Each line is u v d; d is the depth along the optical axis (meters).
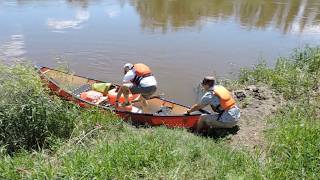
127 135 6.69
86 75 11.59
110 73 11.80
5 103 6.16
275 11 21.70
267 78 10.55
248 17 19.91
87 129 6.73
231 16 19.97
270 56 13.72
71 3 21.17
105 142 6.09
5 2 20.64
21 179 4.95
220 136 7.65
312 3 24.56
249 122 8.16
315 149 5.75
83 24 16.88
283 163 5.50
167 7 21.27
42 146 6.31
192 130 8.11
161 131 7.16
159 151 5.69
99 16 18.50
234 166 5.54
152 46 14.30
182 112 8.73
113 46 14.06
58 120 6.56
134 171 5.23
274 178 5.13
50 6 20.20
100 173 5.00
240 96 9.41
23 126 6.20
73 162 5.16
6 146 6.07
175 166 5.43
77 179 4.88
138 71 8.59
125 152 5.52
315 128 6.46
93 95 8.95
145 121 8.09
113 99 8.95
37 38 14.57
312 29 17.97
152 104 9.15
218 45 14.82
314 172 5.27
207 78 7.86
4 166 5.11
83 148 5.93
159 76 11.70
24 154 5.79
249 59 13.36
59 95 7.99
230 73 11.91
